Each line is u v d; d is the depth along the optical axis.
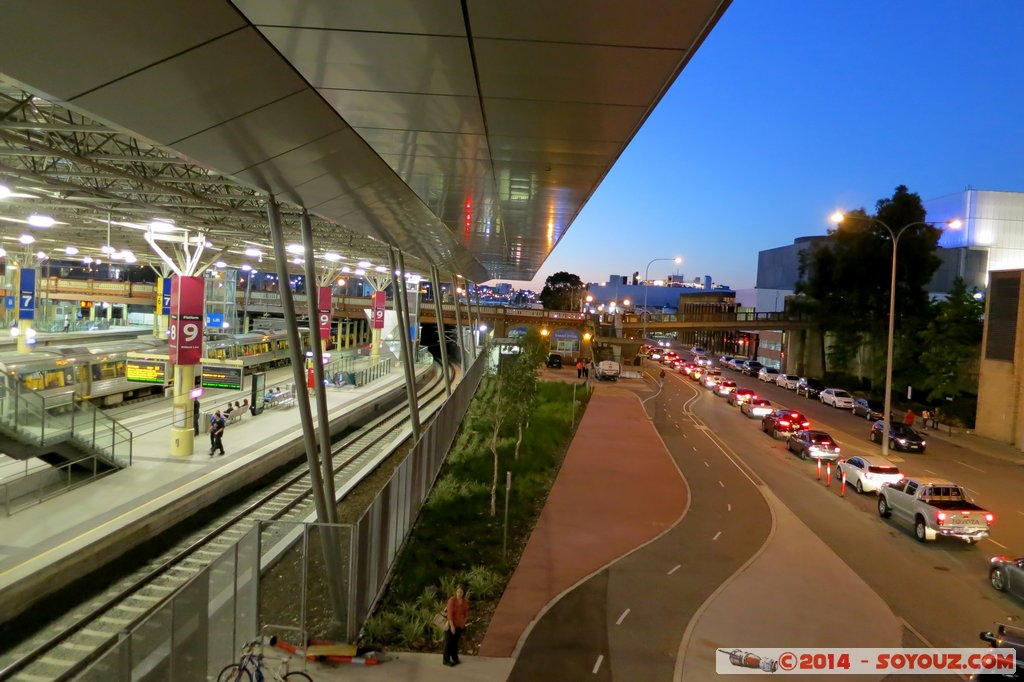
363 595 11.96
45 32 5.13
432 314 84.19
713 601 13.30
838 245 60.34
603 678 10.09
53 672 11.41
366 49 6.49
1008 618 13.29
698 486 23.56
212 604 9.47
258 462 24.19
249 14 5.63
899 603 13.83
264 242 32.12
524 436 29.83
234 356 47.03
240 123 7.98
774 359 91.38
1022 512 22.64
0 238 37.28
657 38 6.06
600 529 18.06
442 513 18.69
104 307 96.62
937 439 38.31
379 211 16.38
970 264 70.88
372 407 41.00
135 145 16.41
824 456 29.30
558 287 157.50
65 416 19.97
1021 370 36.66
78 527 16.33
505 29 5.98
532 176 13.30
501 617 12.26
